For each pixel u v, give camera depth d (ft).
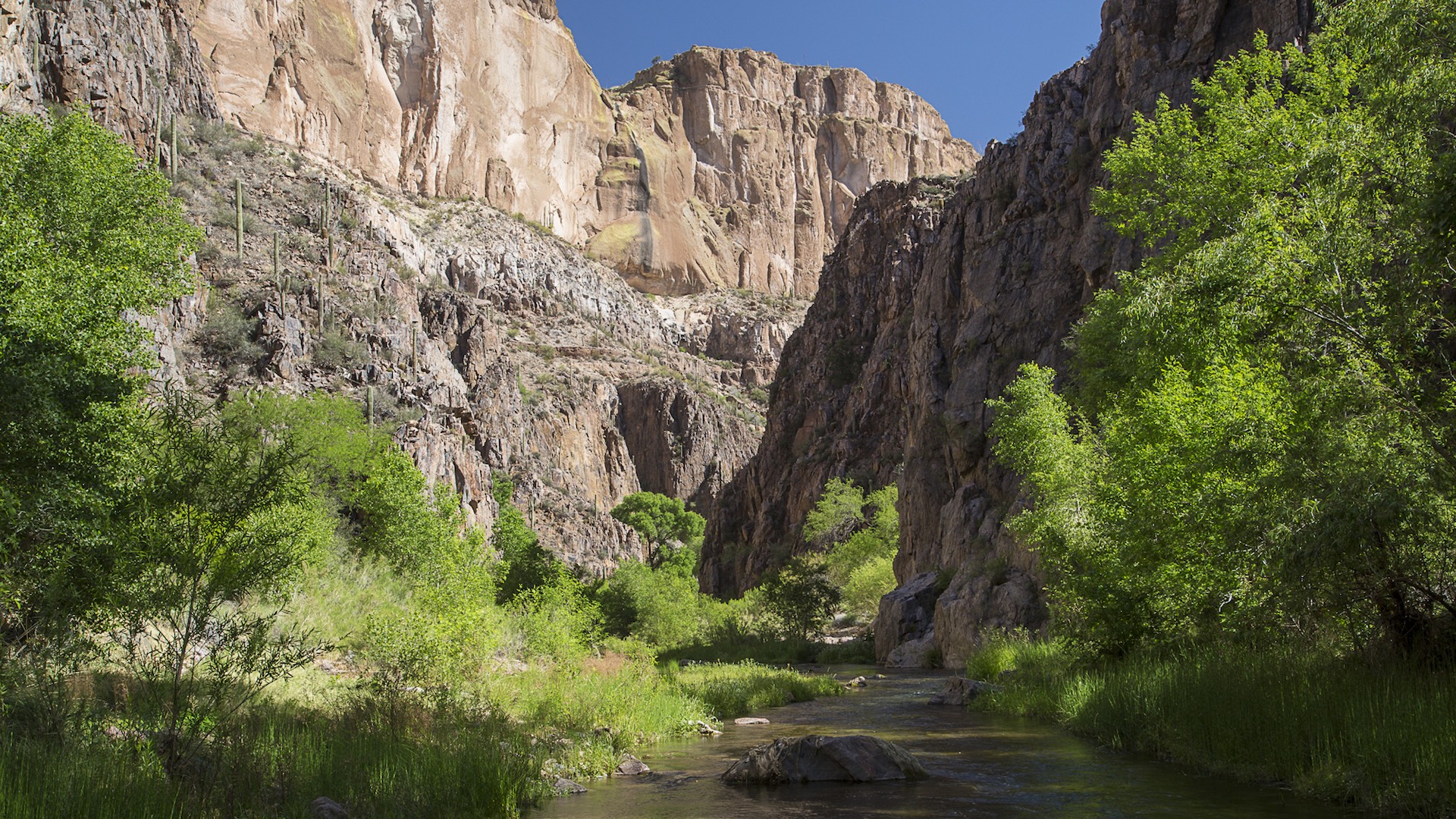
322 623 65.57
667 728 60.23
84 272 61.16
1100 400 87.35
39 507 35.50
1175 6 167.53
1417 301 41.16
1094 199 163.43
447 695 50.60
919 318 209.36
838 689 95.71
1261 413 46.83
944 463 189.78
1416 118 41.81
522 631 81.10
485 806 34.32
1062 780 41.01
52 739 29.43
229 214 277.03
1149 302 51.60
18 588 33.63
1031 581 120.78
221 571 31.94
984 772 43.62
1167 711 48.24
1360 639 47.26
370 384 246.68
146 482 32.27
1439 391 41.88
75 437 39.58
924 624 150.61
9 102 127.65
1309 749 38.32
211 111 361.71
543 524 401.49
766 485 384.68
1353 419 42.70
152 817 24.67
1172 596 59.00
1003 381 171.12
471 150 649.61
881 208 388.57
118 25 264.52
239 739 33.88
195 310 220.84
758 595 213.25
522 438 433.07
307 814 29.27
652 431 596.29
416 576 87.81
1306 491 42.29
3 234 56.08
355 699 47.19
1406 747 33.65
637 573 181.57
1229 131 67.97
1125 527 58.13
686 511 542.57
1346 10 48.21
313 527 76.48
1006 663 92.48
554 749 46.85
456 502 104.99
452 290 455.22
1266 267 45.39
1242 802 35.37
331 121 548.31
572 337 618.03
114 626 33.30
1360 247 43.88
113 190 82.94
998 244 185.88
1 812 22.44
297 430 151.43
